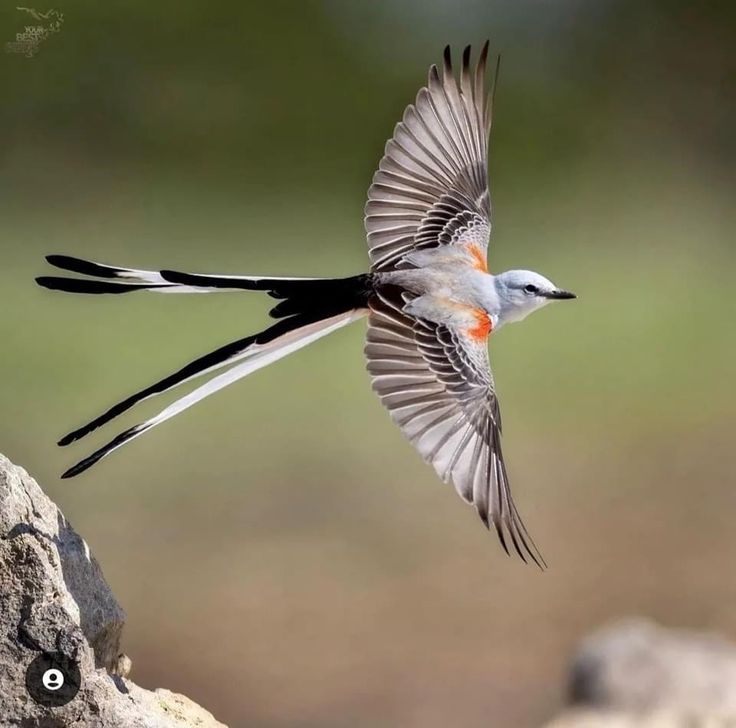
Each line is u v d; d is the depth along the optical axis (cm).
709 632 866
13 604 739
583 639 855
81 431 749
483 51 768
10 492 739
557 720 809
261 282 754
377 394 752
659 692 811
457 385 753
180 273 752
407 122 766
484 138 770
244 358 752
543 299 761
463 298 759
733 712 807
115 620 744
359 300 756
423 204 765
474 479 750
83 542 743
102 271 750
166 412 748
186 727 745
